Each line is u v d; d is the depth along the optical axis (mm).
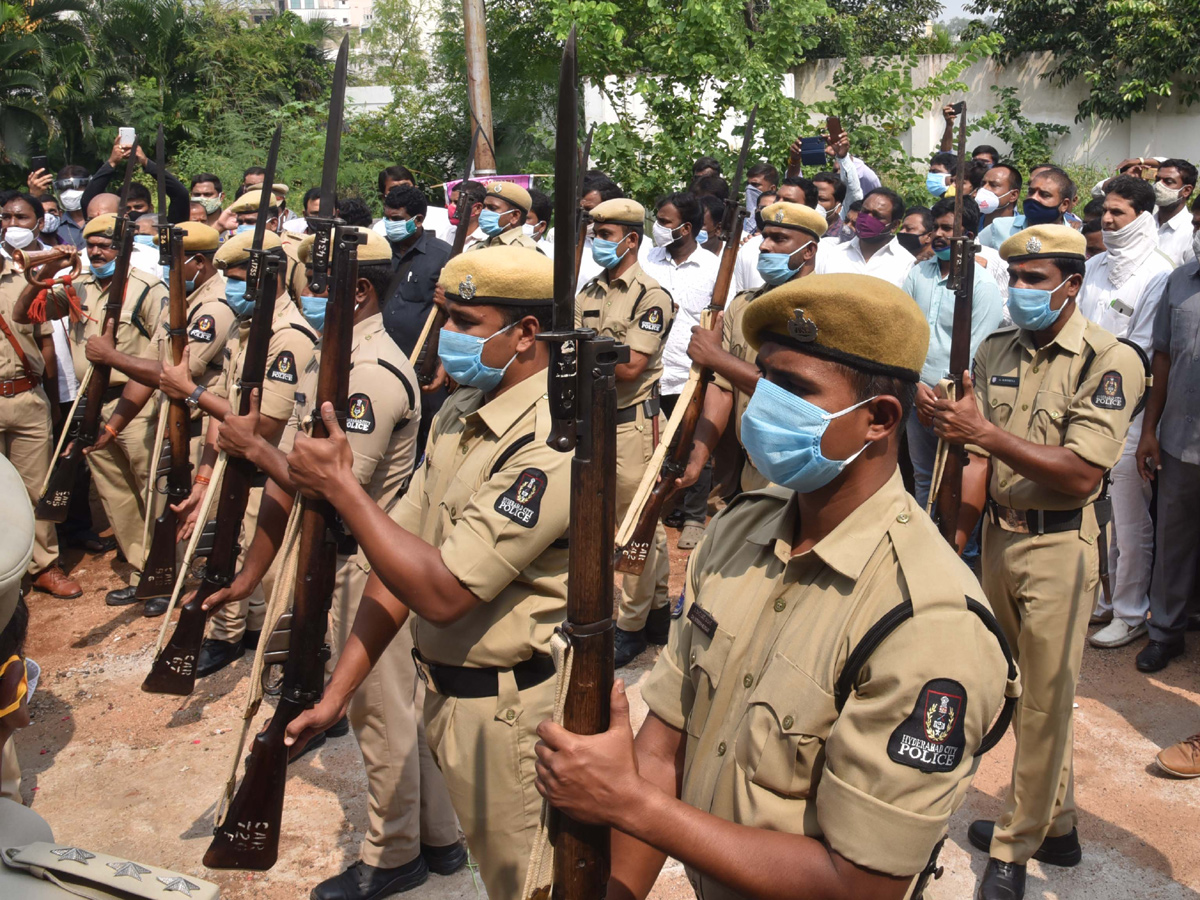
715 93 9445
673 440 3682
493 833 2420
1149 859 3338
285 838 3539
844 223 7219
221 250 4121
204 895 1297
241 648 4926
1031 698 3086
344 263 2088
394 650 3062
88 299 6094
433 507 2531
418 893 3234
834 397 1502
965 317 2910
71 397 6137
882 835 1321
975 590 1446
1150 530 4867
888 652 1389
